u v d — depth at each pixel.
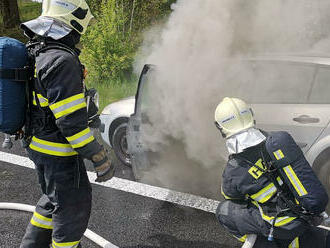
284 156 1.84
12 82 2.12
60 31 2.15
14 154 5.00
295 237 1.93
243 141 1.94
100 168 2.23
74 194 2.32
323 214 2.04
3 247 2.95
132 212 3.45
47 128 2.21
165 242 2.99
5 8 13.74
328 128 3.31
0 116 2.13
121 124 4.55
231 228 2.09
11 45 2.11
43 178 2.39
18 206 3.48
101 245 2.87
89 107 2.42
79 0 2.22
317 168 3.41
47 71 2.03
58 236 2.35
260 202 1.95
